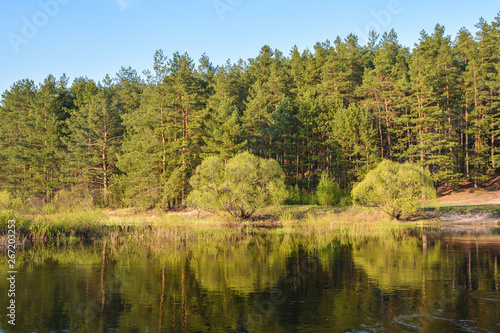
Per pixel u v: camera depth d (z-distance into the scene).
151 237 31.48
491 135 67.88
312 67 88.88
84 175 64.31
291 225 40.03
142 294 14.38
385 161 41.75
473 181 64.94
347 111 64.06
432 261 19.95
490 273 17.02
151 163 56.91
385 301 13.09
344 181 65.00
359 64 90.62
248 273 17.86
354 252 23.31
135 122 62.94
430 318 11.25
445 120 67.06
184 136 59.41
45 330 10.65
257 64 105.62
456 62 76.00
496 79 63.34
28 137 74.75
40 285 15.82
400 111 73.06
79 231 32.00
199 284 15.91
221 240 29.83
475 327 10.45
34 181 70.00
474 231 33.12
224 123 56.47
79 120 70.88
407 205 39.66
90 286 15.64
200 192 43.19
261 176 42.78
